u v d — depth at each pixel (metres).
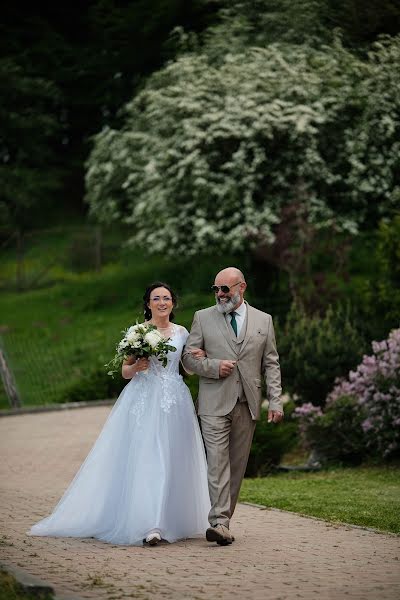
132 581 8.11
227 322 10.45
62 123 53.34
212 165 34.31
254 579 8.20
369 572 8.52
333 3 27.70
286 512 12.30
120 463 10.59
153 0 45.03
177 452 10.45
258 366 10.43
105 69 49.59
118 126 50.91
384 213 32.44
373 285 23.84
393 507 12.61
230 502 10.34
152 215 36.38
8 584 7.53
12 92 47.56
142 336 10.50
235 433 10.32
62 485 15.45
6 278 43.75
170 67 34.53
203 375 10.29
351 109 30.52
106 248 44.47
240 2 31.33
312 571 8.55
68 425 23.64
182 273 39.78
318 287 29.09
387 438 17.44
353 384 17.72
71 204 52.56
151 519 10.01
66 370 32.28
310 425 17.94
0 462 18.41
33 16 51.66
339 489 14.74
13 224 48.28
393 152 29.09
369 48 27.00
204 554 9.43
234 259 38.59
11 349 35.25
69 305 39.59
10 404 28.53
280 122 31.94
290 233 30.05
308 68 31.55
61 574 8.41
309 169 32.03
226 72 33.62
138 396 10.60
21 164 49.81
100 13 48.50
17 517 12.10
